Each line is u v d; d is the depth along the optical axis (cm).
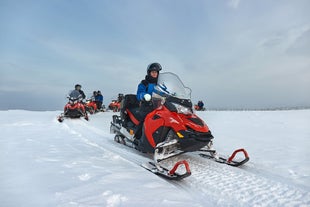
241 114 1461
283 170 378
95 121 1036
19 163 340
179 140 367
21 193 236
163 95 425
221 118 1212
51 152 417
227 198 279
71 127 824
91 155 409
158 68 532
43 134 626
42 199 224
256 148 525
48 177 285
